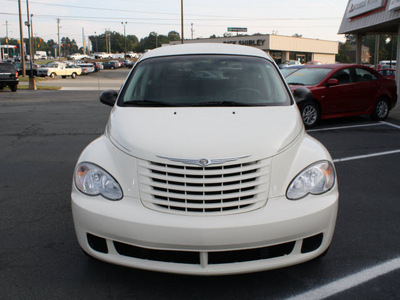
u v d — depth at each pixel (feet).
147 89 12.82
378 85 35.55
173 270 8.77
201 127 10.09
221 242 8.53
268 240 8.71
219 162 8.86
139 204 8.98
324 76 33.22
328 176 9.64
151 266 8.89
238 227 8.52
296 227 8.86
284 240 8.85
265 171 9.12
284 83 13.37
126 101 12.46
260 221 8.64
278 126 10.34
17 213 14.61
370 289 9.71
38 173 19.89
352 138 28.43
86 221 9.13
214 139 9.43
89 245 9.42
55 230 13.12
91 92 79.05
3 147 26.11
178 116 10.92
